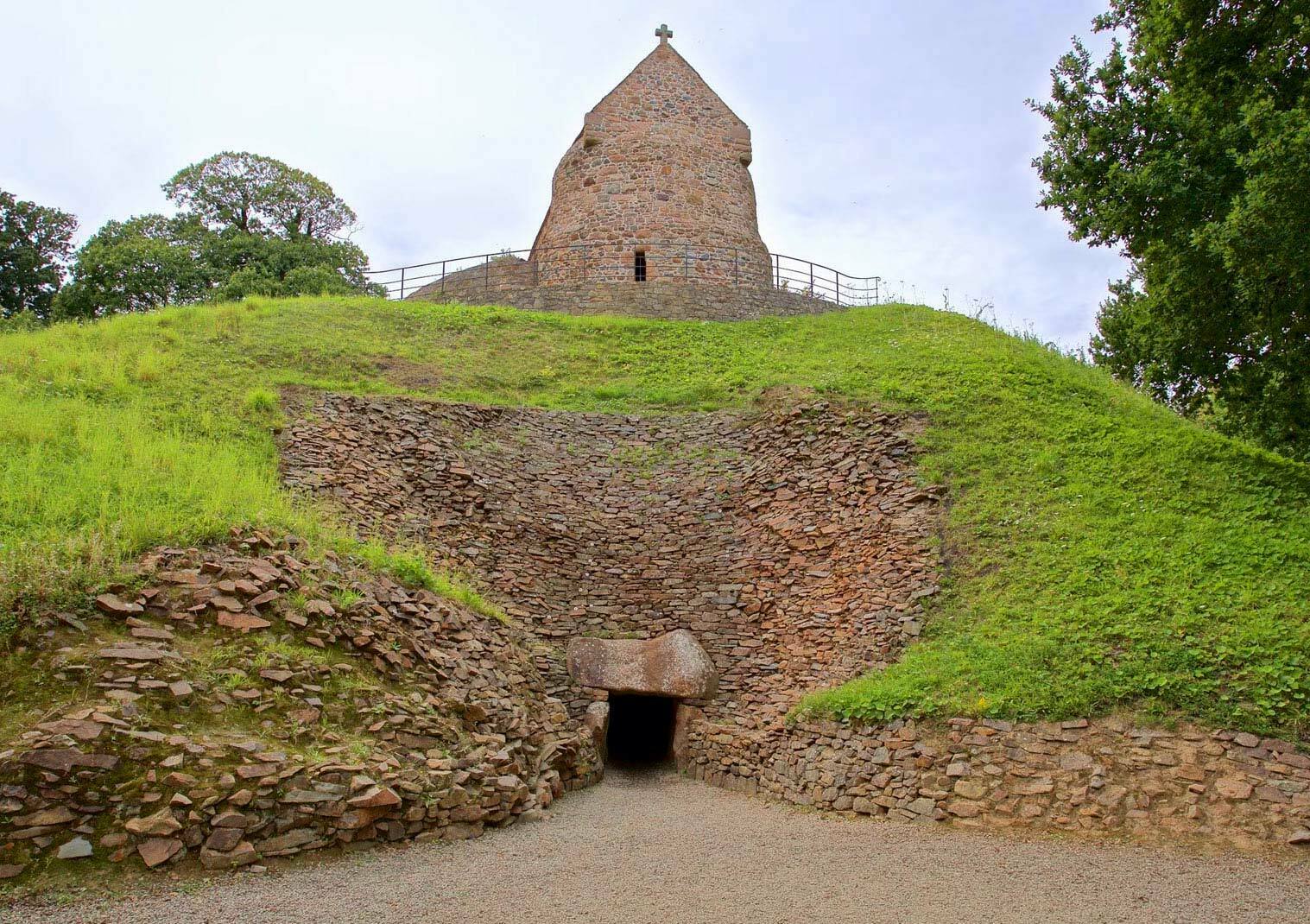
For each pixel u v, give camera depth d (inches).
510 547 597.6
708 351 906.1
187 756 285.6
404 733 354.9
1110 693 389.1
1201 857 312.0
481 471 646.5
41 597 321.7
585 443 714.8
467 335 900.6
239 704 321.4
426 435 658.8
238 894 251.3
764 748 474.9
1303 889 277.3
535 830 354.0
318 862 283.3
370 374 775.1
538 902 260.2
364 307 950.4
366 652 385.7
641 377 840.3
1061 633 436.8
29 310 1572.3
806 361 846.5
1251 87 575.8
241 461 568.1
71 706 287.4
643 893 271.9
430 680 405.1
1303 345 563.5
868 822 384.2
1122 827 339.9
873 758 412.2
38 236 1657.2
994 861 312.5
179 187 1672.0
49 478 465.4
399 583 470.0
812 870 301.4
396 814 313.6
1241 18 574.6
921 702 420.5
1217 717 364.2
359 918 239.3
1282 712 358.9
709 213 1135.0
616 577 605.9
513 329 928.3
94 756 271.3
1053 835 345.1
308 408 661.9
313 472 581.6
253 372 729.0
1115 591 456.4
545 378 824.9
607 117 1136.8
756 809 424.2
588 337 926.4
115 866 253.8
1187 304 596.4
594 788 471.5
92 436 546.9
